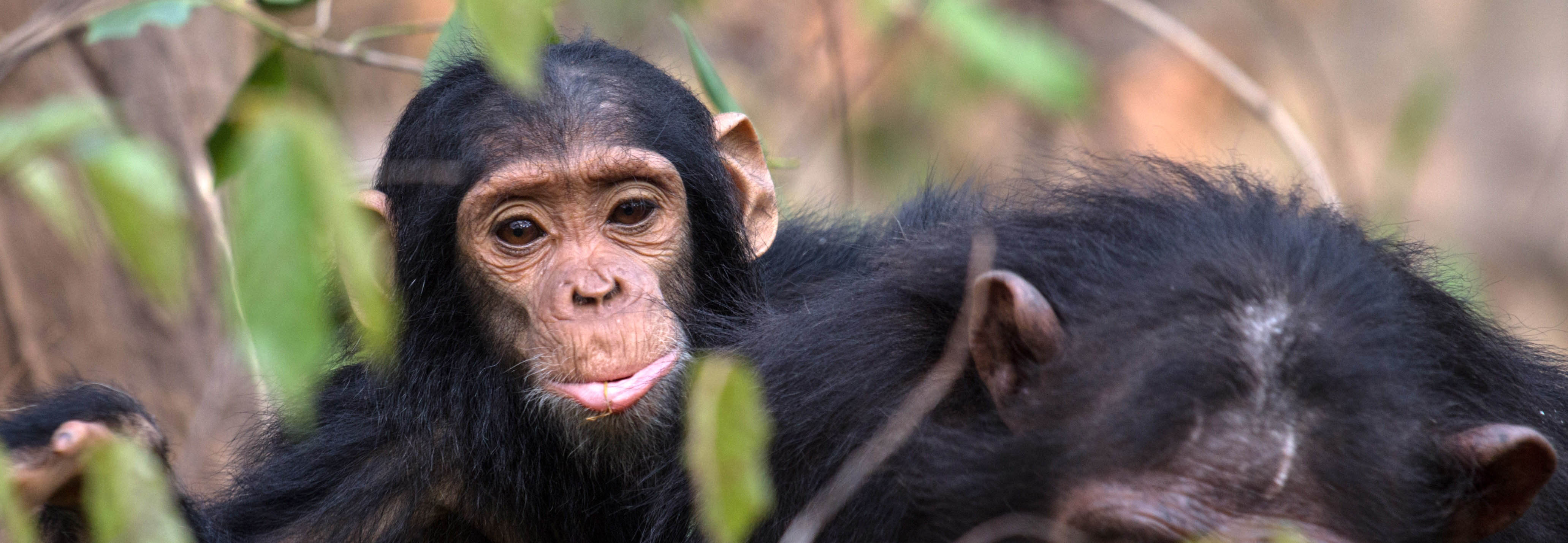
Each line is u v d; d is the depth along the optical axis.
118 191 5.45
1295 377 6.21
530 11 5.14
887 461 7.34
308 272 5.08
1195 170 8.35
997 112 20.75
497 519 10.02
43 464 7.37
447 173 9.66
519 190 9.49
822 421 7.74
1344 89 23.81
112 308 12.87
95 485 6.43
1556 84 24.62
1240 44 23.78
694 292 10.15
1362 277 6.71
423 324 9.97
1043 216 7.74
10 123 5.50
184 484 9.88
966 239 7.89
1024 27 12.06
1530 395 7.64
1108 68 23.31
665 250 9.82
